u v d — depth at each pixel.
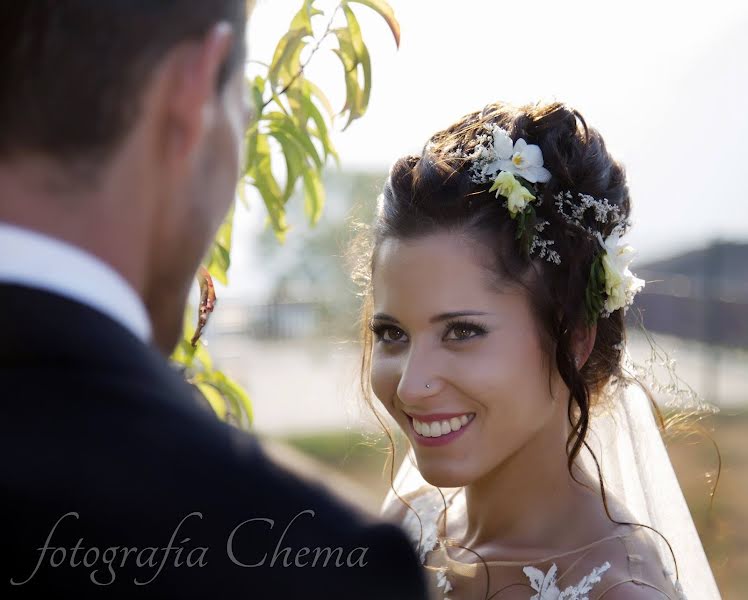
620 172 2.19
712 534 3.12
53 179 0.86
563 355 1.96
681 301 15.16
